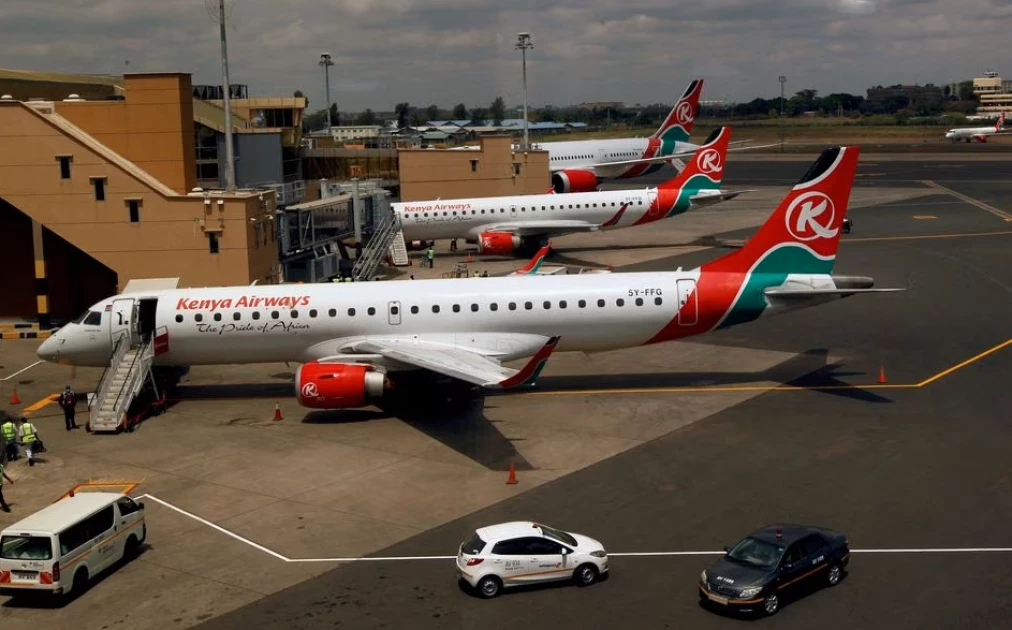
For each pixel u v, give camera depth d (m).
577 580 26.89
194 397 48.25
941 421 40.91
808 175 45.62
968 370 48.94
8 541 26.48
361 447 39.47
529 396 46.38
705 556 28.52
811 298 45.78
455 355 42.16
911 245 89.31
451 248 94.38
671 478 34.97
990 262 79.50
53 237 66.31
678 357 53.25
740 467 35.91
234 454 39.03
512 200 89.12
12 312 67.12
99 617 25.86
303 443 40.22
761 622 24.61
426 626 24.83
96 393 44.09
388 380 42.47
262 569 28.48
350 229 80.44
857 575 27.16
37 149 59.91
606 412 43.38
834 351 53.56
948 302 65.31
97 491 35.06
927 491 33.19
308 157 111.50
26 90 92.75
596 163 142.62
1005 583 26.45
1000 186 142.75
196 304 45.88
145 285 57.31
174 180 63.59
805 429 40.22
